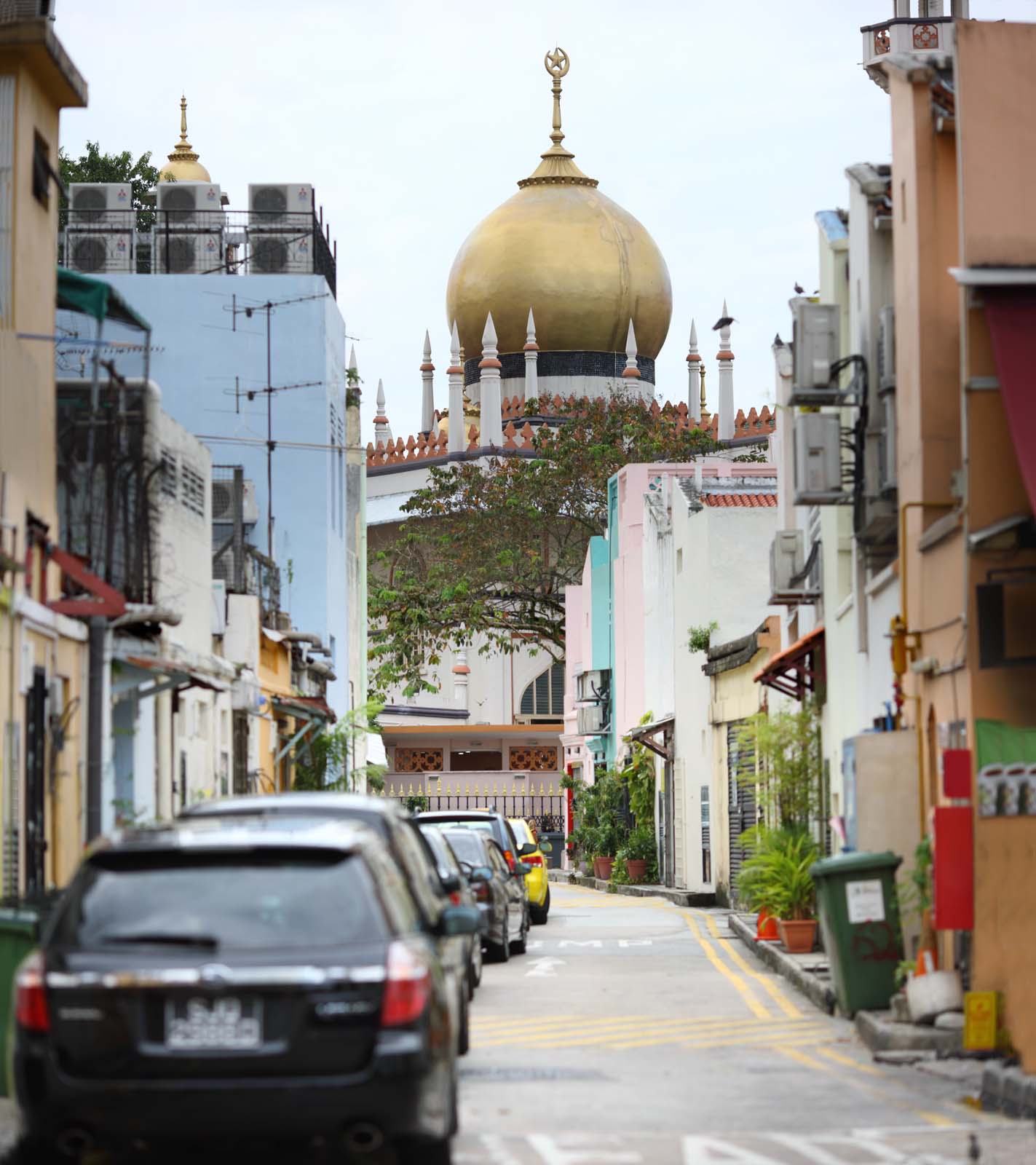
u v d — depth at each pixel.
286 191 63.53
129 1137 14.41
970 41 25.88
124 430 32.88
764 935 43.03
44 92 30.11
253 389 61.28
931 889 26.56
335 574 64.25
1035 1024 23.45
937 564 27.88
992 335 24.42
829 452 34.03
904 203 29.78
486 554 118.88
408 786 119.81
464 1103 21.11
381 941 14.88
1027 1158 17.36
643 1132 19.06
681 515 74.50
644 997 34.00
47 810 26.89
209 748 41.62
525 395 141.62
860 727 38.34
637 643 93.31
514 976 38.59
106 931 14.79
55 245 30.78
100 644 29.27
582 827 93.62
